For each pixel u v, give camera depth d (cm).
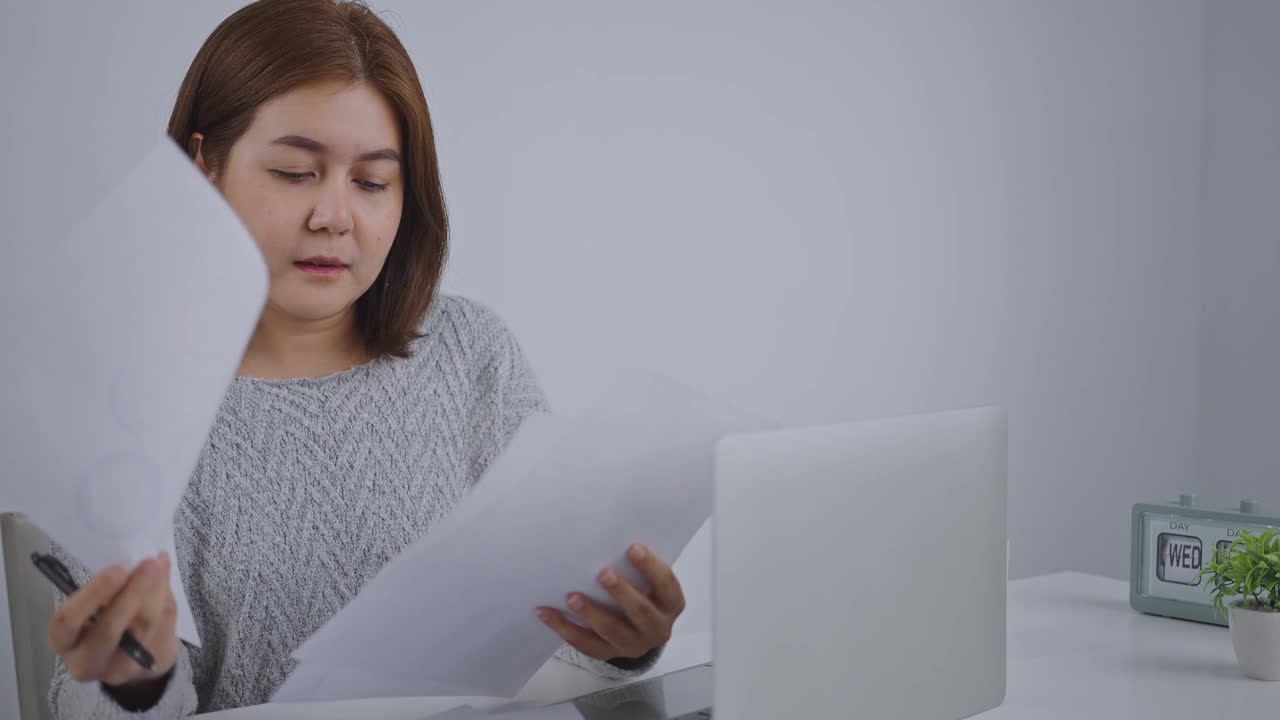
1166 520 130
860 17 288
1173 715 93
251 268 59
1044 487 328
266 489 112
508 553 72
